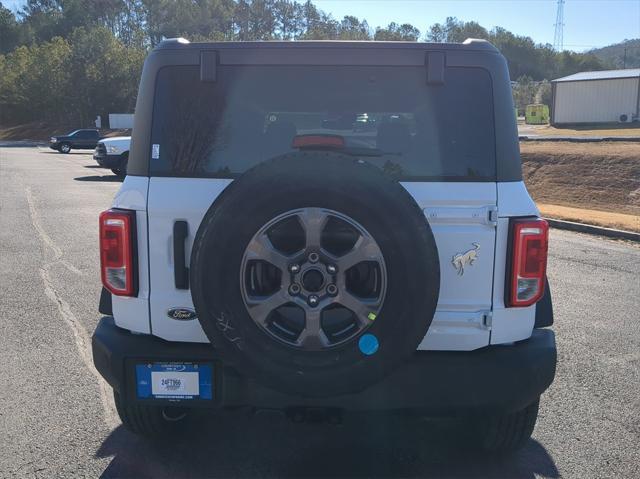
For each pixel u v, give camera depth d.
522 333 3.12
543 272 3.06
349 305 2.74
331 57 3.18
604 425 4.11
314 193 2.70
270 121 3.23
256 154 3.21
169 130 3.17
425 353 3.08
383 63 3.16
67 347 5.38
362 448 3.81
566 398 4.51
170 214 3.10
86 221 12.11
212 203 3.05
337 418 3.08
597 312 6.62
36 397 4.40
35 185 18.73
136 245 3.13
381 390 3.02
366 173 2.71
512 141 3.12
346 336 2.77
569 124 44.19
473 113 3.13
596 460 3.68
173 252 3.11
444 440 3.92
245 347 2.76
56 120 73.50
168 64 3.19
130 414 3.61
